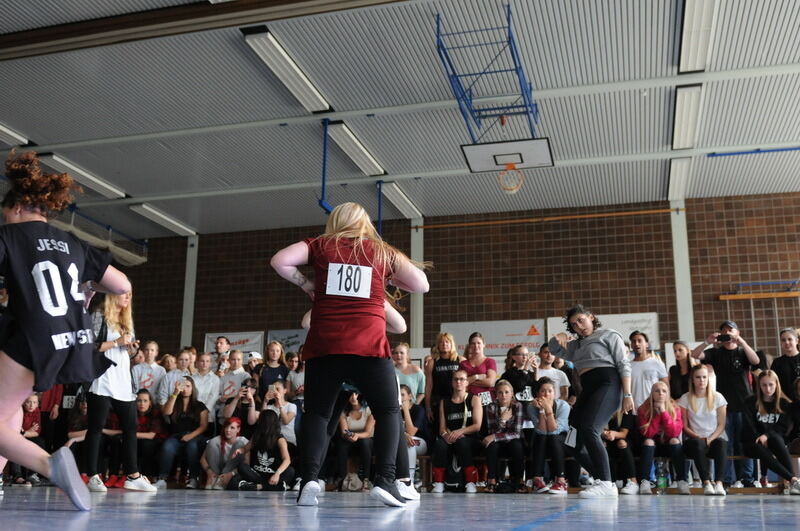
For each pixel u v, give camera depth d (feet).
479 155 30.30
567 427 23.48
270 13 24.04
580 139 33.30
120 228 45.29
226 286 45.50
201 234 46.65
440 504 11.87
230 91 29.45
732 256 39.04
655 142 33.55
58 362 7.50
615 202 40.86
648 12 23.97
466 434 24.26
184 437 25.95
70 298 7.80
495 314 41.29
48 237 7.90
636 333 25.31
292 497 15.34
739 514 9.43
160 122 32.01
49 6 23.94
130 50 26.21
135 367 27.55
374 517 7.89
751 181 37.91
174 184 38.86
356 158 34.86
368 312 10.11
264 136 33.37
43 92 29.35
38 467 7.76
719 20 24.39
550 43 25.75
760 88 28.71
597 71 27.61
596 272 40.50
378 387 10.09
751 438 23.47
